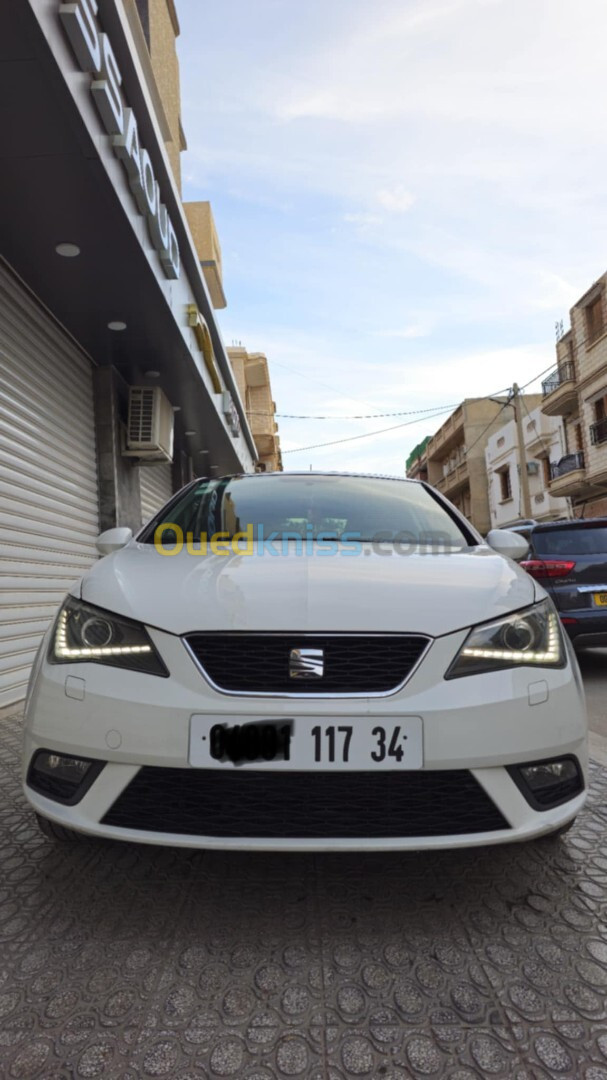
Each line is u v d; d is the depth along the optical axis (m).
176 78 10.57
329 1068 1.23
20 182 4.40
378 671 1.68
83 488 7.21
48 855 2.12
